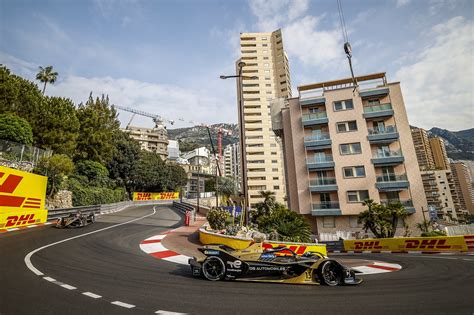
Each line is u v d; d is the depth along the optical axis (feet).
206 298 15.57
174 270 22.66
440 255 41.34
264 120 259.60
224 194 273.95
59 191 70.08
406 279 21.08
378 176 96.63
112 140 139.85
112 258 27.04
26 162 60.85
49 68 140.97
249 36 280.51
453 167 489.26
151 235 43.98
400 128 98.07
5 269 21.38
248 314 13.21
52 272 20.93
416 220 89.25
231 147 636.48
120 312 13.35
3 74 76.84
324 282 18.79
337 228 97.45
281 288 17.70
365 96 104.53
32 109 82.69
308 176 104.68
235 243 32.22
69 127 91.66
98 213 80.84
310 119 109.09
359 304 14.69
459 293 16.92
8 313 13.03
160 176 179.42
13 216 44.78
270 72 271.49
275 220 48.52
